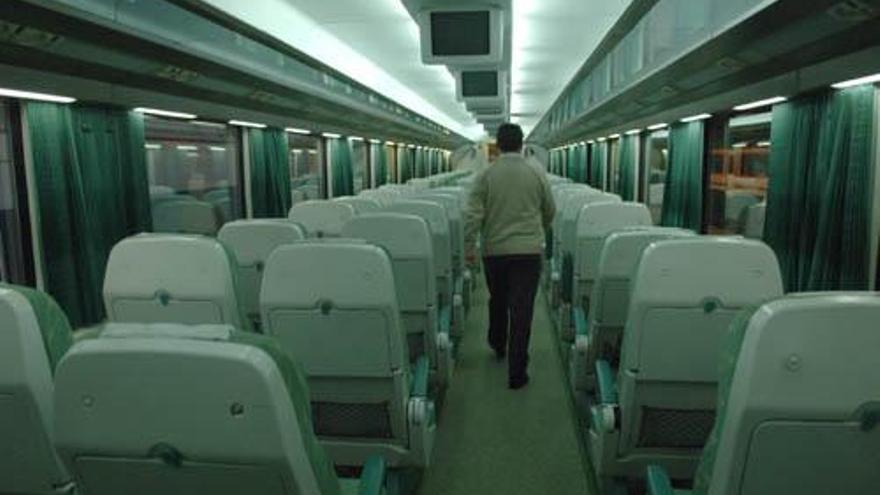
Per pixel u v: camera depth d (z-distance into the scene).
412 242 3.00
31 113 3.86
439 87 10.68
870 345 1.01
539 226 3.76
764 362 1.03
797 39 3.07
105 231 4.48
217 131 6.47
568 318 4.05
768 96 4.13
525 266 3.73
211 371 0.93
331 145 9.77
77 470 1.06
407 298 3.11
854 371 1.02
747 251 1.82
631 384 2.03
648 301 1.89
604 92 7.68
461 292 4.71
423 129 15.66
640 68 5.59
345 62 6.62
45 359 1.32
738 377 1.06
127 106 4.50
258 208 7.09
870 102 3.46
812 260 3.94
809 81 3.63
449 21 4.50
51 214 4.01
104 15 2.96
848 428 1.06
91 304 4.33
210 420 0.96
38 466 1.45
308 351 2.12
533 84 10.29
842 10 2.54
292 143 8.63
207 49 4.12
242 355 0.92
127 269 2.08
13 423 1.37
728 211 5.87
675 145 6.84
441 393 3.62
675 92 5.31
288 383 1.00
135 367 0.94
